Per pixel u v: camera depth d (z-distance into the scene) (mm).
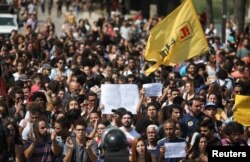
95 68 35625
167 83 31359
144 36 64875
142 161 20797
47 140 20484
